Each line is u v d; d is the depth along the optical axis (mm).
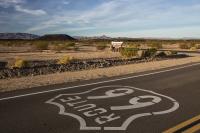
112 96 8633
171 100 8141
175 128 5523
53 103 7656
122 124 5793
